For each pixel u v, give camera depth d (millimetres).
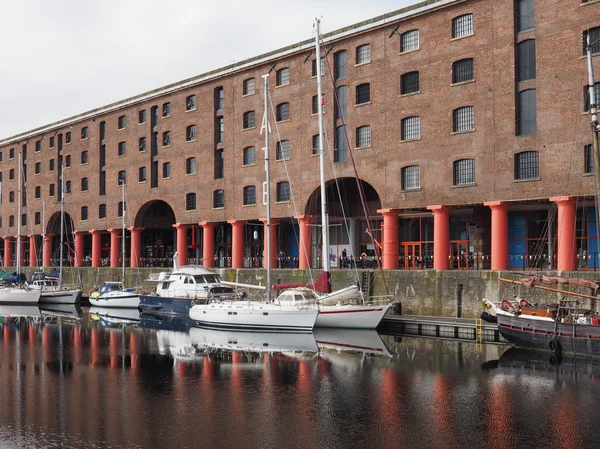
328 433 16062
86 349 28750
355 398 19391
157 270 52312
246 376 22531
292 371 23297
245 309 34281
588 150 31000
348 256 46500
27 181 71625
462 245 41594
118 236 59344
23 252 75062
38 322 40219
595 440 15539
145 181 56000
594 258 33719
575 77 31484
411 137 37781
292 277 41375
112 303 49031
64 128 66125
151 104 55562
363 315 32969
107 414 17812
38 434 16031
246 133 47219
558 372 22719
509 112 33625
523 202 34781
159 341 30844
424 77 37125
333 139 41281
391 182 38344
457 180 35688
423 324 31844
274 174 44875
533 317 26469
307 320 32844
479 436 15836
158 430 16344
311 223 43719
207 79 49781
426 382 21359
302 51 43219
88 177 62750
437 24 36688
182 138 52406
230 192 48094
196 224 53281
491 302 28953
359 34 40219
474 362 24609
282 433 16062
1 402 19156
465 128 35531
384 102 38938
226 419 17281
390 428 16469
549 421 17016
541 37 32688
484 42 34688
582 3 31375
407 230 44719
